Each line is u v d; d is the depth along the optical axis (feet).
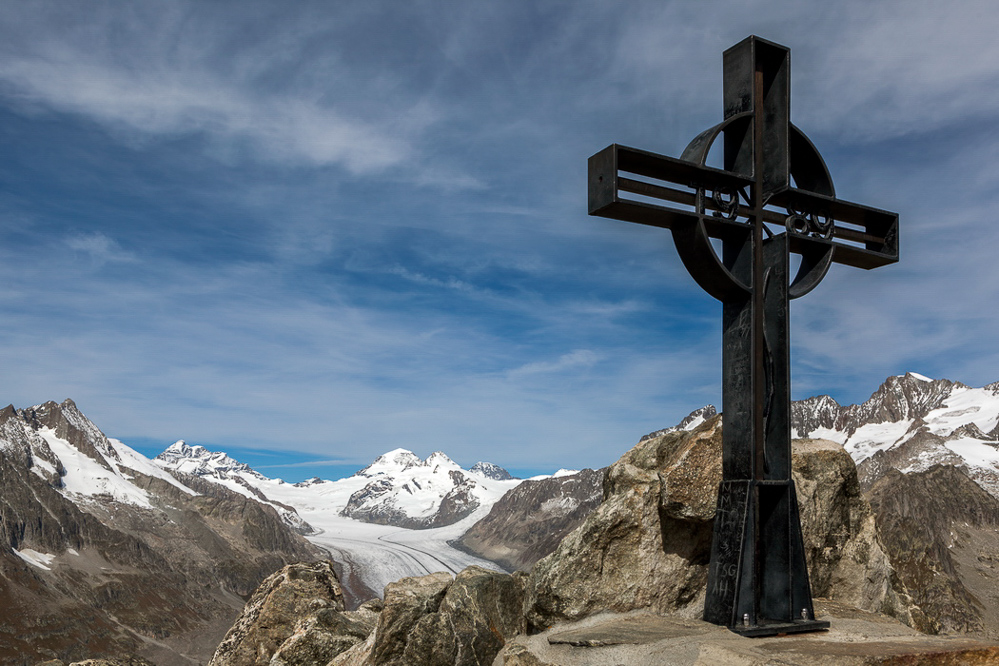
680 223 32.55
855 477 38.78
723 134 35.04
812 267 35.86
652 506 33.71
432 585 35.37
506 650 32.50
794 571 30.55
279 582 46.03
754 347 31.63
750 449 30.83
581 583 32.68
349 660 36.22
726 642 27.14
